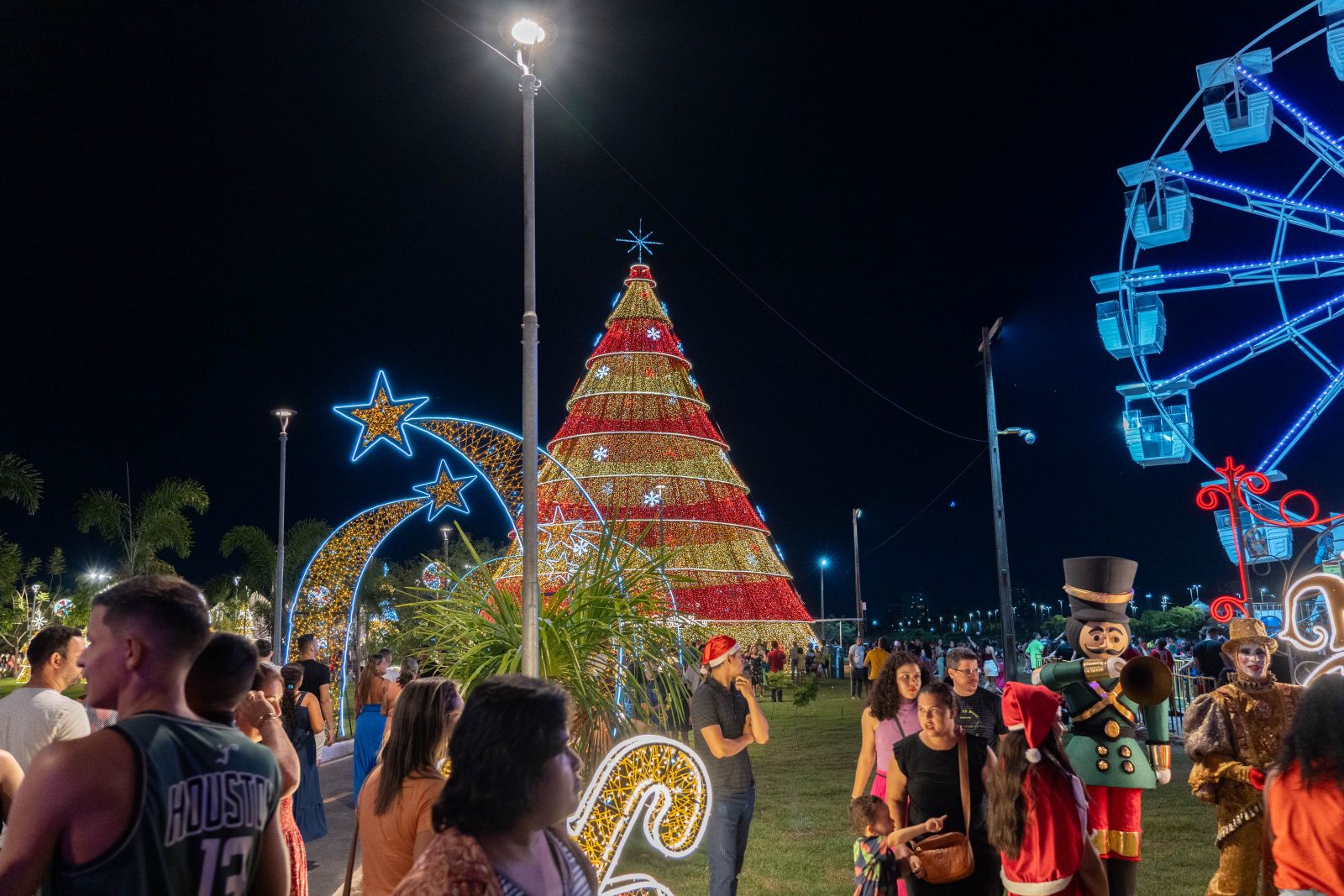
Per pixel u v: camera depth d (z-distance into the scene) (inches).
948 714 201.0
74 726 192.9
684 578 370.3
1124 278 835.4
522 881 90.6
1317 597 446.9
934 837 191.5
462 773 91.0
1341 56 727.1
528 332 303.0
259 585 1476.4
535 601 276.7
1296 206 759.1
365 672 330.6
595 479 1472.7
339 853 373.4
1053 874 180.1
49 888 92.2
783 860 340.5
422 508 770.8
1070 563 281.9
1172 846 342.0
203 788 102.5
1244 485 445.4
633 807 211.3
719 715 257.0
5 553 1307.8
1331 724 152.5
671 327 1654.8
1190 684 594.2
